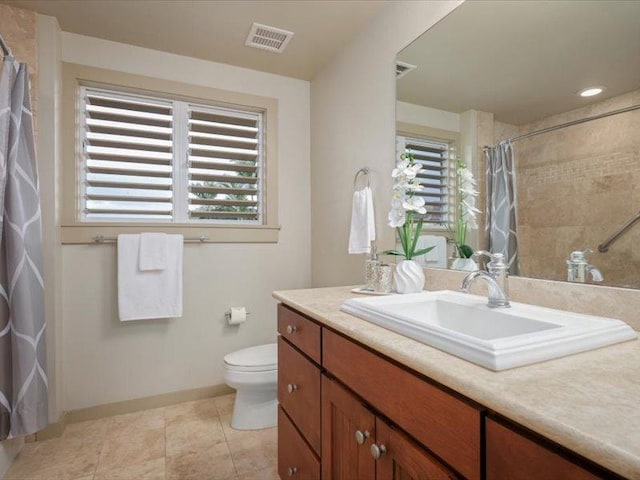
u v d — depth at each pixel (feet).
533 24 3.57
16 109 5.11
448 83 4.54
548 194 3.42
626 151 2.84
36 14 5.95
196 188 7.65
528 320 2.84
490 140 4.01
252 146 8.27
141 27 6.37
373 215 5.84
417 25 5.01
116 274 6.90
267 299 8.20
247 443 5.91
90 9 5.86
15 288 5.03
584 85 3.13
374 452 2.52
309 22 6.21
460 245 4.44
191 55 7.38
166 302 6.92
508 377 1.85
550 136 3.40
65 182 6.49
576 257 3.19
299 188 8.54
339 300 4.28
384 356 2.60
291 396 4.30
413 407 2.25
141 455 5.57
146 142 7.35
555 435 1.40
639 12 2.78
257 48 7.11
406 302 3.64
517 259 3.71
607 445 1.24
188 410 7.07
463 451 1.88
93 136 6.93
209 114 7.88
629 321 2.78
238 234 7.84
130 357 7.00
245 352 6.75
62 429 6.22
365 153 6.27
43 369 5.40
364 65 6.29
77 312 6.63
